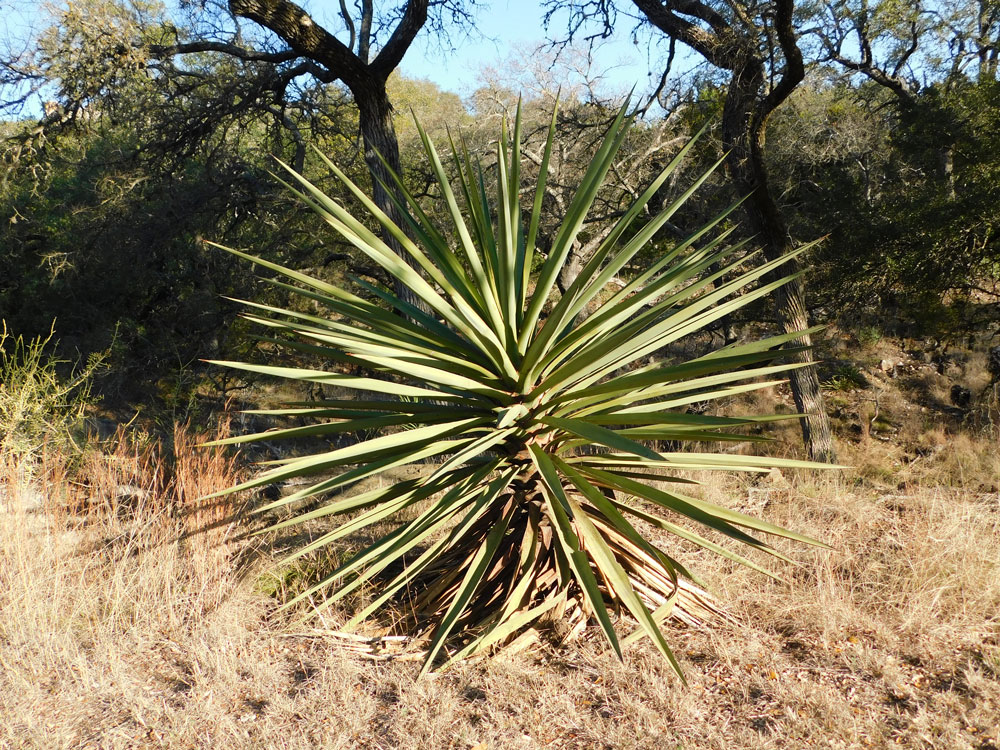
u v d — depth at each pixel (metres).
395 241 7.28
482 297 3.76
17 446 5.05
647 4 7.95
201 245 10.03
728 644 3.61
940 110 8.55
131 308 10.69
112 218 9.95
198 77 9.73
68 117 8.73
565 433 3.87
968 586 3.95
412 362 3.69
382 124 7.42
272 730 3.09
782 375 11.16
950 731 2.81
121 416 9.09
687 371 3.38
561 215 11.68
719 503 5.45
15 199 11.67
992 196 7.76
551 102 12.50
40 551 4.42
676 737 2.91
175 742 3.03
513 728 3.06
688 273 3.67
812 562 4.35
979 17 10.94
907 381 10.77
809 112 12.49
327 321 3.74
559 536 3.62
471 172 3.98
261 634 3.97
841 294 9.54
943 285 8.64
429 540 5.05
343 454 3.46
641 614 3.11
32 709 3.30
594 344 4.01
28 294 11.65
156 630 4.01
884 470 7.21
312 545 3.61
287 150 11.66
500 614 3.72
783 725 2.94
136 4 8.34
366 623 4.02
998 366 10.22
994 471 6.21
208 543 4.51
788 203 11.32
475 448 3.29
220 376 10.71
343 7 9.07
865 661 3.36
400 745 2.97
